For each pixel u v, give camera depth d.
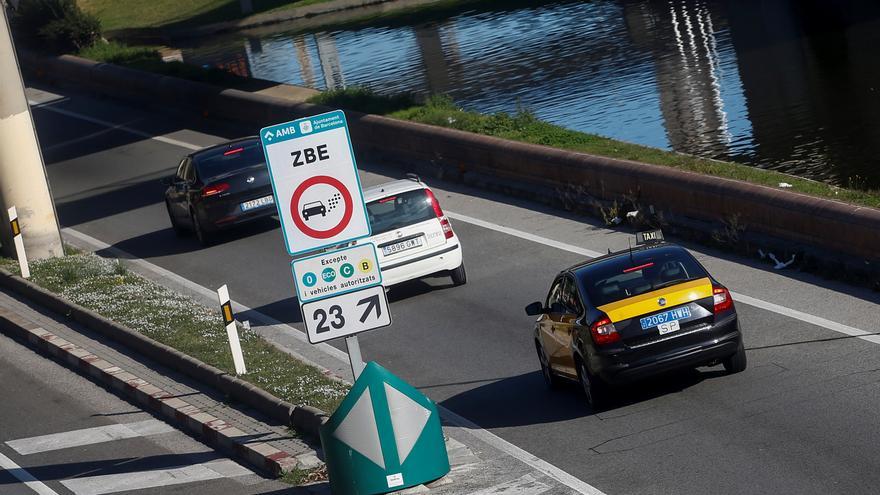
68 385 58.19
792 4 136.88
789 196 59.12
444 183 86.44
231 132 114.44
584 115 98.38
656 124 91.62
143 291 69.75
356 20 181.25
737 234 61.53
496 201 79.56
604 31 137.88
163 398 52.50
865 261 53.84
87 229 92.31
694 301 43.09
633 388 46.28
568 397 46.91
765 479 35.22
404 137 91.94
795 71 102.81
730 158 79.75
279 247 78.69
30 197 80.56
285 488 41.25
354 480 37.84
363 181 90.75
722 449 38.16
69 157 117.50
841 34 115.75
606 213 70.62
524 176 79.75
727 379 44.78
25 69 159.00
